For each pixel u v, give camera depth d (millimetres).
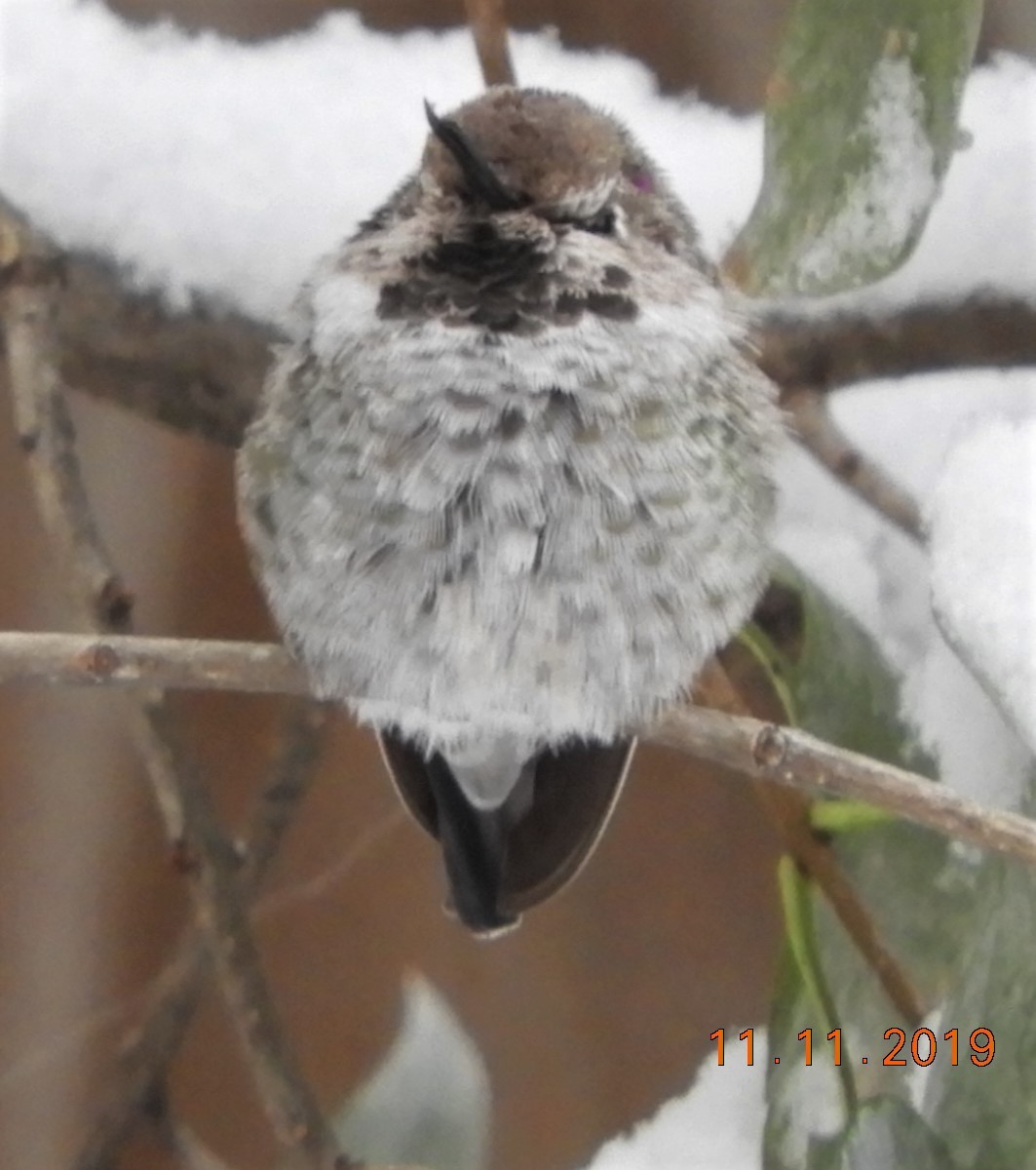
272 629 1946
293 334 1868
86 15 1895
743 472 1866
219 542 1950
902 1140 1858
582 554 1860
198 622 1950
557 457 1859
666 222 1875
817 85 1861
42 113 1888
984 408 1892
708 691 1873
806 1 1861
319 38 1899
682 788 1952
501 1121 1952
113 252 1887
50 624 1949
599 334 1862
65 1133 1954
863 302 1889
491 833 1878
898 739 1879
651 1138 1912
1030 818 1865
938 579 1849
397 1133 1902
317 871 1960
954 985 1863
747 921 1950
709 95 1908
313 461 1861
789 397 1889
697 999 1952
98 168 1887
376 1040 1958
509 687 1864
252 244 1888
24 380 1868
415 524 1859
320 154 1890
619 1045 1952
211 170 1889
